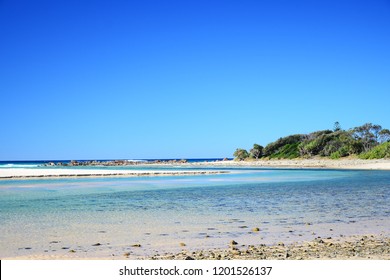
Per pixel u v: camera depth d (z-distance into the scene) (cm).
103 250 1112
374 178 4669
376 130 11175
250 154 15038
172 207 2077
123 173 5650
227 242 1209
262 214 1816
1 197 2583
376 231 1396
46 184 3744
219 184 3766
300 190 3103
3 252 1095
